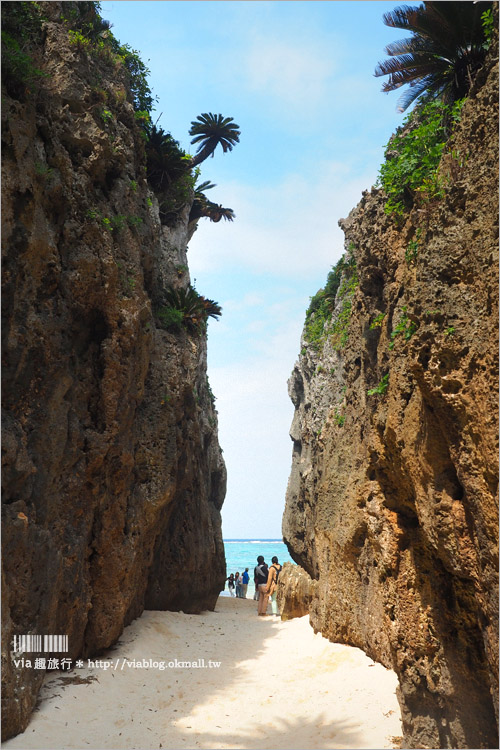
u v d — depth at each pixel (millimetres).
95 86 12867
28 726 8250
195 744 8031
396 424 7688
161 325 16406
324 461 15383
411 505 8125
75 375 11211
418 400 7086
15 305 9203
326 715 8844
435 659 7070
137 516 13305
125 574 12234
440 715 7047
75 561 10516
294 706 9344
